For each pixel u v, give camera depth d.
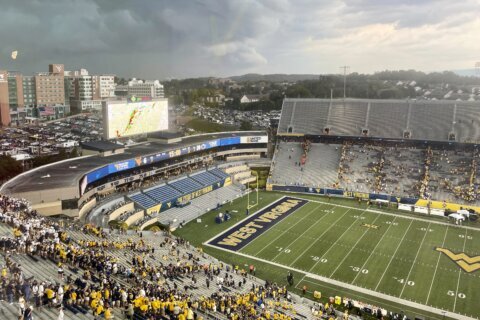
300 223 82.94
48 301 33.72
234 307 45.78
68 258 44.53
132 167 87.12
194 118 192.12
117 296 38.16
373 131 118.12
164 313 38.28
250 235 76.31
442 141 109.81
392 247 70.75
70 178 69.81
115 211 75.69
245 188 108.62
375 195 99.56
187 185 97.25
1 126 178.25
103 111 90.88
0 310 31.14
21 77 195.75
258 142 126.50
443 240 74.12
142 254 59.53
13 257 41.50
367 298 53.84
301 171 113.56
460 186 97.19
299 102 131.75
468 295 54.38
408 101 120.94
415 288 56.41
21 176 71.69
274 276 60.16
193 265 58.75
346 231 78.56
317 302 52.62
